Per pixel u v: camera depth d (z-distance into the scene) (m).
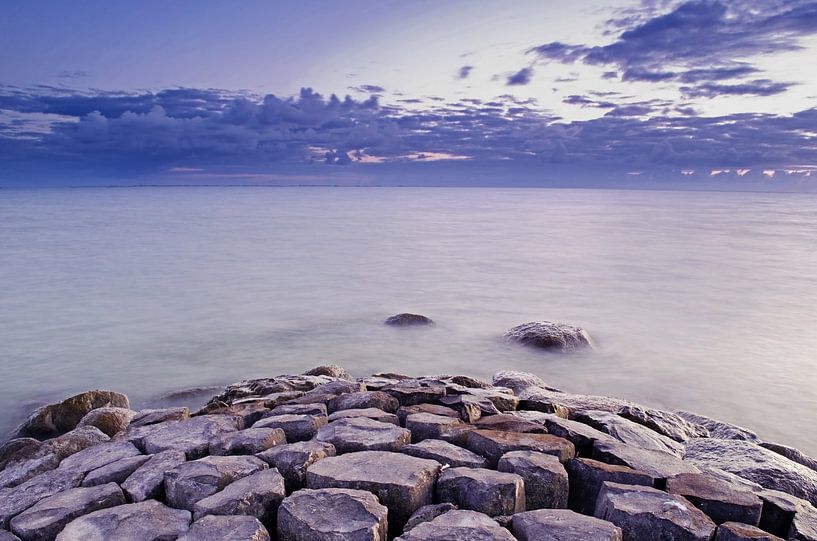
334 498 4.27
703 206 128.12
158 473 4.96
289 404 7.05
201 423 6.30
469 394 7.36
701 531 3.99
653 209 106.12
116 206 97.25
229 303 20.67
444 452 5.20
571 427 5.89
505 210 95.25
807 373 13.59
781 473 5.64
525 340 15.01
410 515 4.40
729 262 31.62
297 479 4.90
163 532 4.05
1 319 18.23
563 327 15.30
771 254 35.22
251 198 160.38
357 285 24.30
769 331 17.38
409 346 15.31
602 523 3.95
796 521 4.39
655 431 7.14
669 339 16.34
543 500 4.63
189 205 104.44
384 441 5.42
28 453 7.14
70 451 6.79
